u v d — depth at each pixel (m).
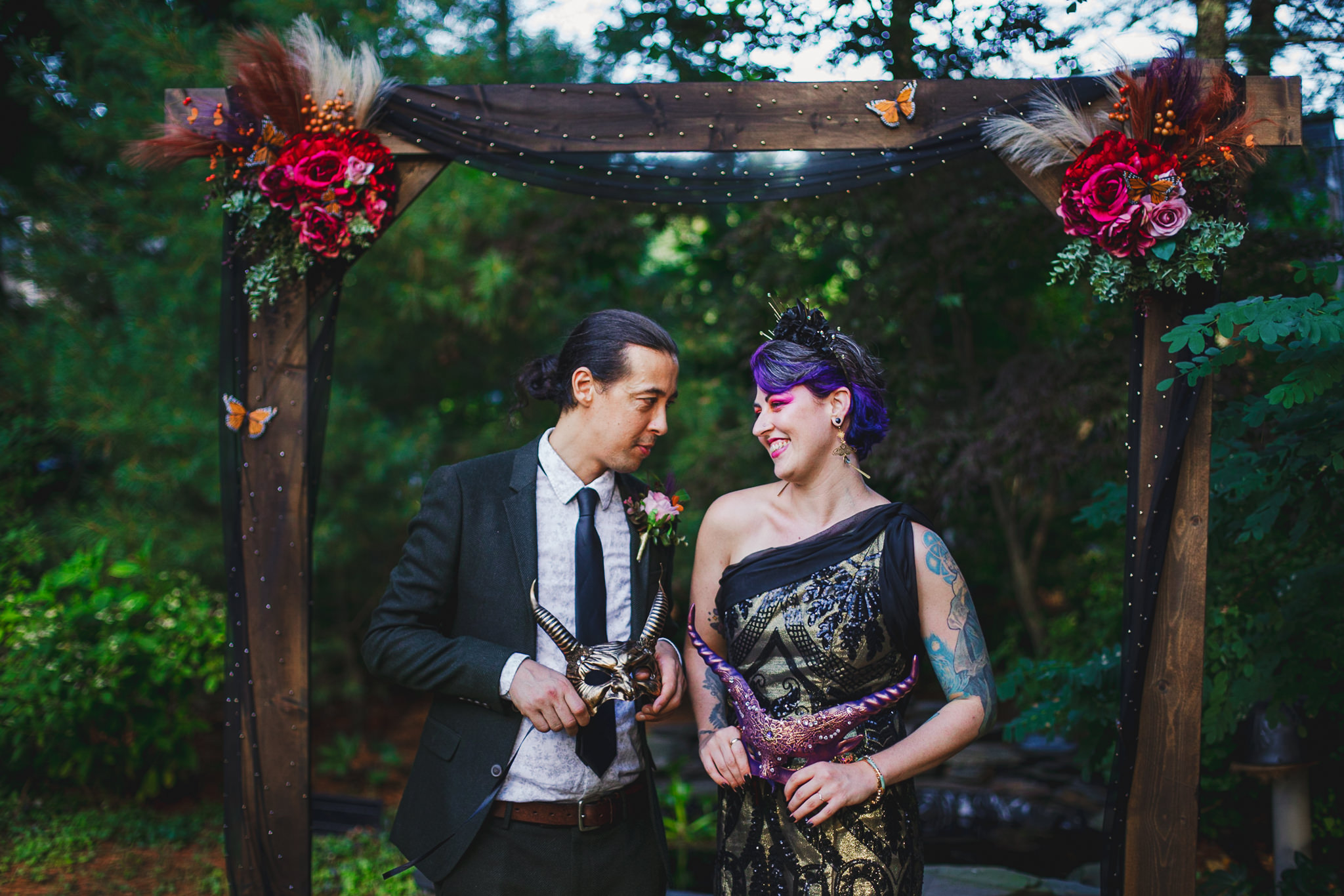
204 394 5.44
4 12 5.68
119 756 4.32
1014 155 2.35
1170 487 2.29
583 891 1.84
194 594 4.92
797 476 1.86
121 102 5.08
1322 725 3.17
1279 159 3.75
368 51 2.40
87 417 5.15
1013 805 4.67
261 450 2.49
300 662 2.46
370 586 6.64
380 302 5.97
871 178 2.42
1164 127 2.21
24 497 5.69
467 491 1.93
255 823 2.44
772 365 1.87
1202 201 2.27
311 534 2.49
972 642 1.81
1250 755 3.10
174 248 5.18
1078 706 3.13
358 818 4.42
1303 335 2.02
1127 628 2.35
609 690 1.73
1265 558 3.21
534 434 6.48
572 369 1.90
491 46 5.34
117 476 5.14
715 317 6.43
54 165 5.82
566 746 1.83
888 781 1.69
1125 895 2.29
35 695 3.97
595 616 1.87
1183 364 2.17
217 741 5.74
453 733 1.89
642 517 1.95
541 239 5.98
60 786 4.32
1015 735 3.24
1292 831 3.11
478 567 1.90
